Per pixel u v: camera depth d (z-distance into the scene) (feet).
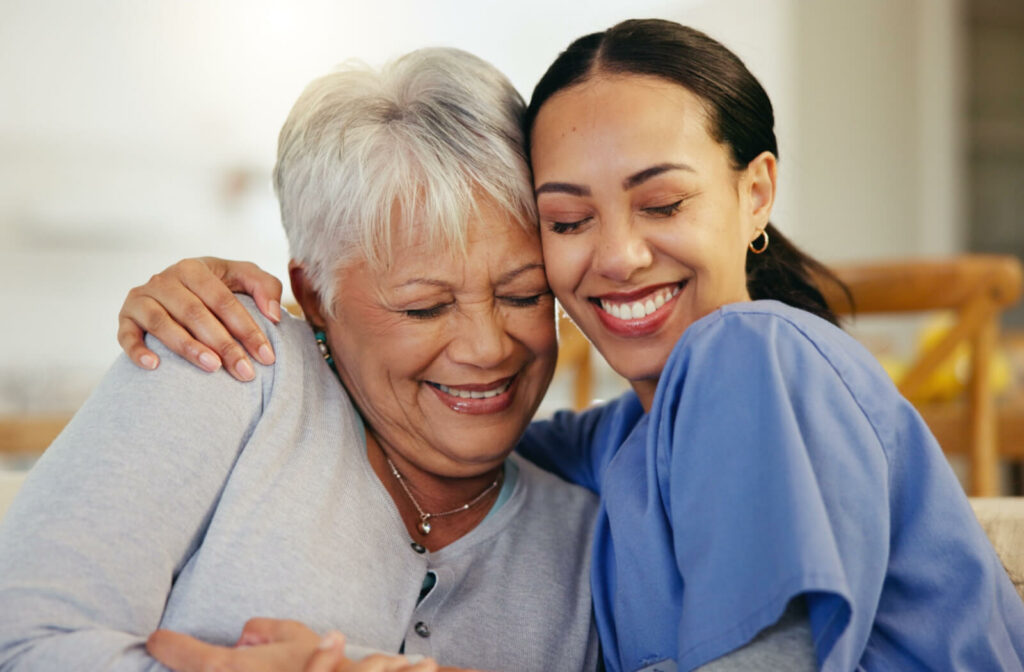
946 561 2.70
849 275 6.44
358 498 3.21
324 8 13.35
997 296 6.15
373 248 3.18
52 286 12.57
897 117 15.03
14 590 2.62
